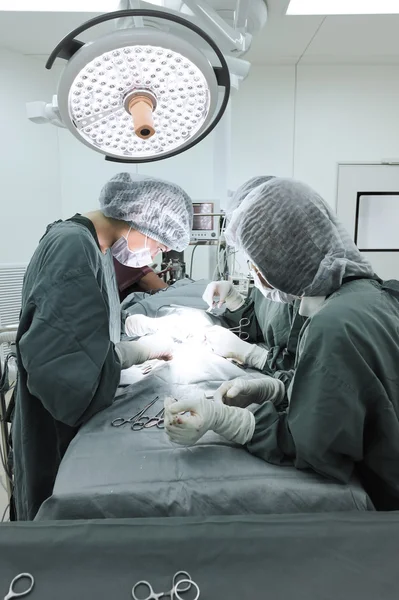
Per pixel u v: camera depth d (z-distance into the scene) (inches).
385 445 32.8
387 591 24.9
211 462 36.3
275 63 129.0
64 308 40.1
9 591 24.9
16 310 96.3
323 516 30.1
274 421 37.5
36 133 123.0
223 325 71.7
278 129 134.0
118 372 45.9
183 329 65.1
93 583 25.5
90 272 42.0
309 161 135.5
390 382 33.2
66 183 131.9
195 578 25.8
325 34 108.3
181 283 100.4
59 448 45.6
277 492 33.1
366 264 41.0
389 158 134.3
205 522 29.5
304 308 42.9
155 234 53.1
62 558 27.0
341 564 26.5
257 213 38.7
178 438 35.6
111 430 40.9
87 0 88.9
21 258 123.9
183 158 131.9
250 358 58.7
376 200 136.8
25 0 89.0
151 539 28.1
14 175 120.0
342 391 31.8
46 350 39.3
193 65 21.8
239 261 104.0
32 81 119.8
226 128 97.3
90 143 25.9
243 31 44.8
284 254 38.5
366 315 34.2
